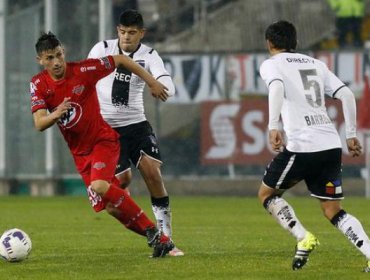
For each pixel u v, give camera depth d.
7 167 72.62
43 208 58.66
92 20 70.50
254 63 68.38
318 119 26.78
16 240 29.48
